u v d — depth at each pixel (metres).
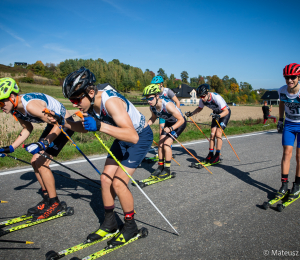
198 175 4.23
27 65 123.25
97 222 2.60
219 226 2.52
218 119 4.80
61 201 2.86
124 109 1.89
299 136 3.11
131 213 2.15
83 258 1.91
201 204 3.05
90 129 1.73
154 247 2.14
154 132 8.42
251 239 2.29
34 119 2.47
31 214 2.61
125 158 2.16
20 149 5.30
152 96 3.62
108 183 2.18
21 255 2.03
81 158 5.21
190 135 8.09
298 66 2.77
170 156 3.99
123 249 2.11
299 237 2.34
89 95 1.85
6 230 2.31
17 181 3.75
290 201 3.06
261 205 3.03
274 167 4.73
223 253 2.07
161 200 3.17
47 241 2.23
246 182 3.88
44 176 2.53
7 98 2.17
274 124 12.17
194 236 2.32
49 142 2.35
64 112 2.68
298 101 2.93
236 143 7.23
